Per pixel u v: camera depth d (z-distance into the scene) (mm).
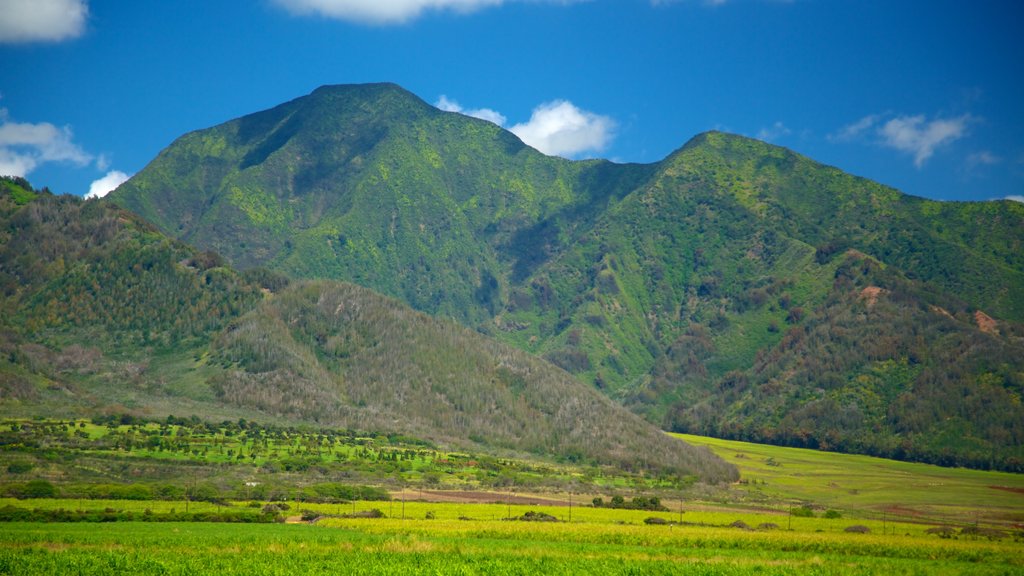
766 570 113125
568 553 123625
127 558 106625
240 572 100250
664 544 142875
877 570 118438
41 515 153375
